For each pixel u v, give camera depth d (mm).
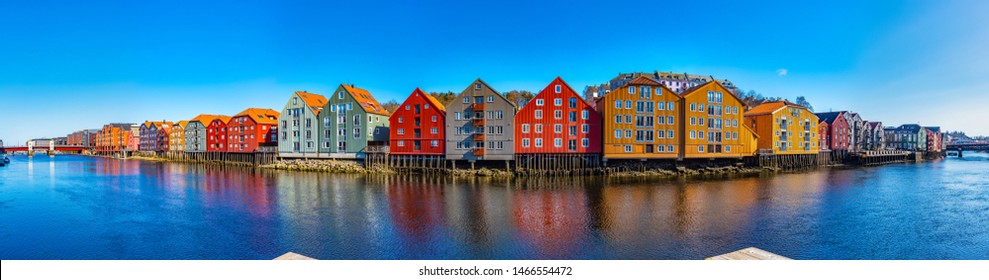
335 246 21422
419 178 50156
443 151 56469
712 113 57219
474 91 54781
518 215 28203
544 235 23172
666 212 29234
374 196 36500
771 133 65438
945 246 22078
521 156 53188
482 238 22656
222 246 21688
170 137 106625
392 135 59219
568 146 53438
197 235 23703
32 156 129000
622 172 52844
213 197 36562
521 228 24672
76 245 22141
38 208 31734
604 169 52188
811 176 55094
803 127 72000
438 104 62000
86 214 29375
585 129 53688
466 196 36281
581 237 22828
